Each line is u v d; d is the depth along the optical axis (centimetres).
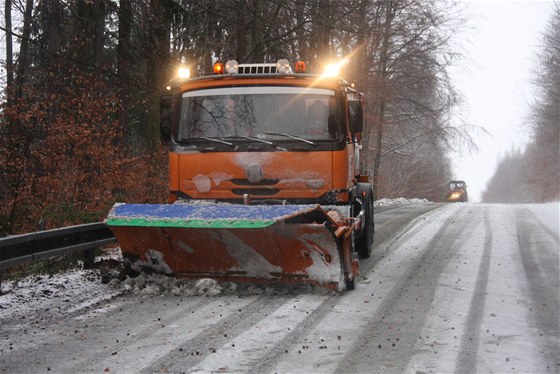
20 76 1531
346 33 2364
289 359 592
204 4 2220
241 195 933
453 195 6022
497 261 1143
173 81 980
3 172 1352
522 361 591
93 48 1938
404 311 774
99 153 1428
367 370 563
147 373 554
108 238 1049
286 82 945
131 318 741
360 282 952
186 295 858
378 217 2070
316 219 857
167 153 1806
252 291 870
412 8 3022
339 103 934
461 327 704
